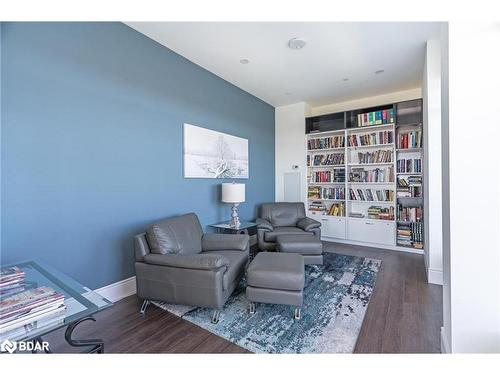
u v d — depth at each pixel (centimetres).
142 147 244
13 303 95
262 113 448
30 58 169
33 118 171
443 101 139
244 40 253
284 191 482
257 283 189
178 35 243
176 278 187
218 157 342
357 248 388
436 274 252
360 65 309
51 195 180
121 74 225
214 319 184
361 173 415
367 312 197
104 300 114
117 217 223
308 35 242
